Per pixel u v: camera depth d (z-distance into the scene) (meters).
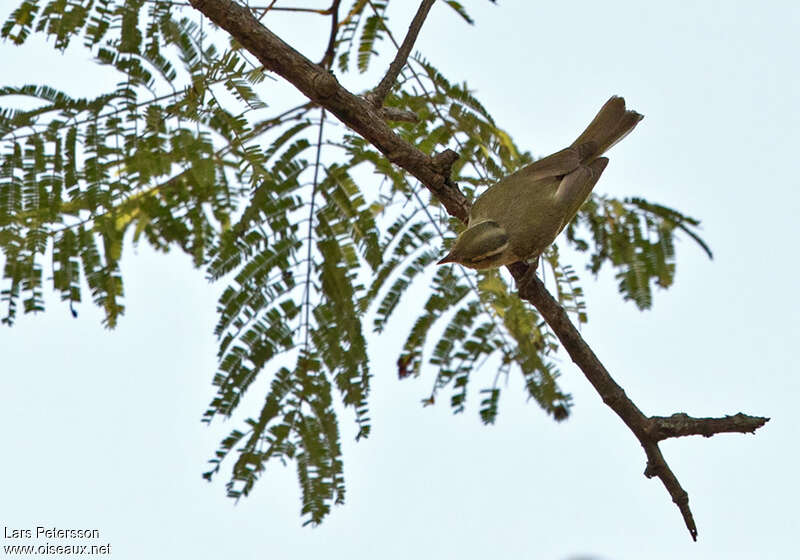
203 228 10.93
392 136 9.08
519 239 10.17
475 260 10.03
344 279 10.85
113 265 10.20
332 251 10.89
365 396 10.69
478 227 10.12
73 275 10.05
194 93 9.38
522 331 11.15
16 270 9.84
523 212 10.29
